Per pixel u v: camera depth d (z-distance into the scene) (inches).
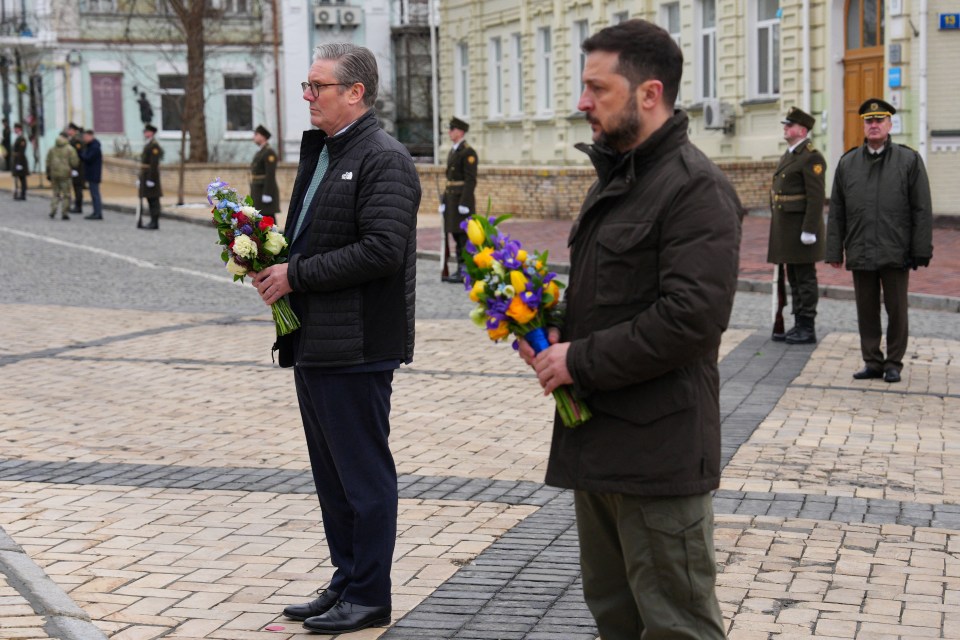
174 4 1555.1
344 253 189.0
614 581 154.6
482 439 332.8
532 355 148.2
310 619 195.8
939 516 262.4
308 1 1894.7
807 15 976.9
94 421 354.6
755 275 693.3
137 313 582.9
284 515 260.7
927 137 884.6
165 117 1904.5
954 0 868.0
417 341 500.7
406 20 1905.8
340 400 193.5
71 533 247.3
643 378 140.6
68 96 1863.9
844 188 418.3
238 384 410.9
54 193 1171.9
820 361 453.4
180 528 251.3
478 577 222.2
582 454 145.8
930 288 625.9
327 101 192.7
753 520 258.2
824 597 213.6
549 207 1093.8
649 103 142.7
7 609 200.4
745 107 1069.1
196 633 196.2
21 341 497.4
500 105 1497.3
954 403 383.2
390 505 197.2
